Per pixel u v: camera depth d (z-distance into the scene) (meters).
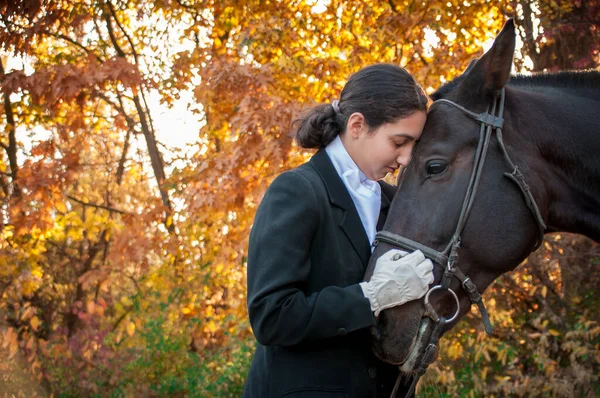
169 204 10.61
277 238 2.58
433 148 2.81
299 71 7.39
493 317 6.40
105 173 12.51
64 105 9.73
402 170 2.89
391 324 2.64
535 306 6.79
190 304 8.30
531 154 2.95
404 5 7.80
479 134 2.83
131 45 10.70
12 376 7.30
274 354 2.70
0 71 9.70
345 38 8.02
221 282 8.45
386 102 2.64
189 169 8.48
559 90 3.24
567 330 6.51
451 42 7.63
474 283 2.82
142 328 8.22
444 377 6.04
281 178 2.74
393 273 2.56
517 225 2.83
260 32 7.90
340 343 2.66
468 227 2.79
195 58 8.71
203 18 9.75
